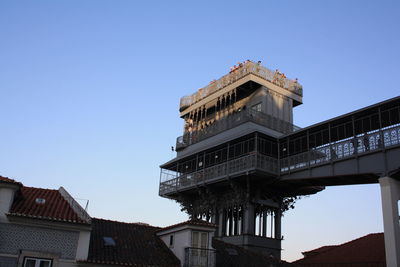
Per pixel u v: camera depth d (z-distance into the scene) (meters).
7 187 18.66
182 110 45.38
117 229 24.56
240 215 34.72
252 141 32.50
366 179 27.73
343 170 27.16
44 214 19.03
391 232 23.14
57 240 18.88
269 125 34.91
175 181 38.75
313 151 29.42
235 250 26.75
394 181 24.66
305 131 30.83
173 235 24.14
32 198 21.08
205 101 41.75
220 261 24.33
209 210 35.97
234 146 34.44
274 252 32.78
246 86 37.72
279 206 34.22
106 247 21.73
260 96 36.97
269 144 32.72
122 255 21.33
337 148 27.78
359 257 31.48
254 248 31.50
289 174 30.88
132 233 24.67
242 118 34.50
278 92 38.09
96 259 19.78
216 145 35.34
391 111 25.78
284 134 32.44
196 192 37.44
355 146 26.66
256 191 33.12
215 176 34.09
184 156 38.91
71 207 21.03
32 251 18.22
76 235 19.30
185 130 44.47
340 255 33.22
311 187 33.06
